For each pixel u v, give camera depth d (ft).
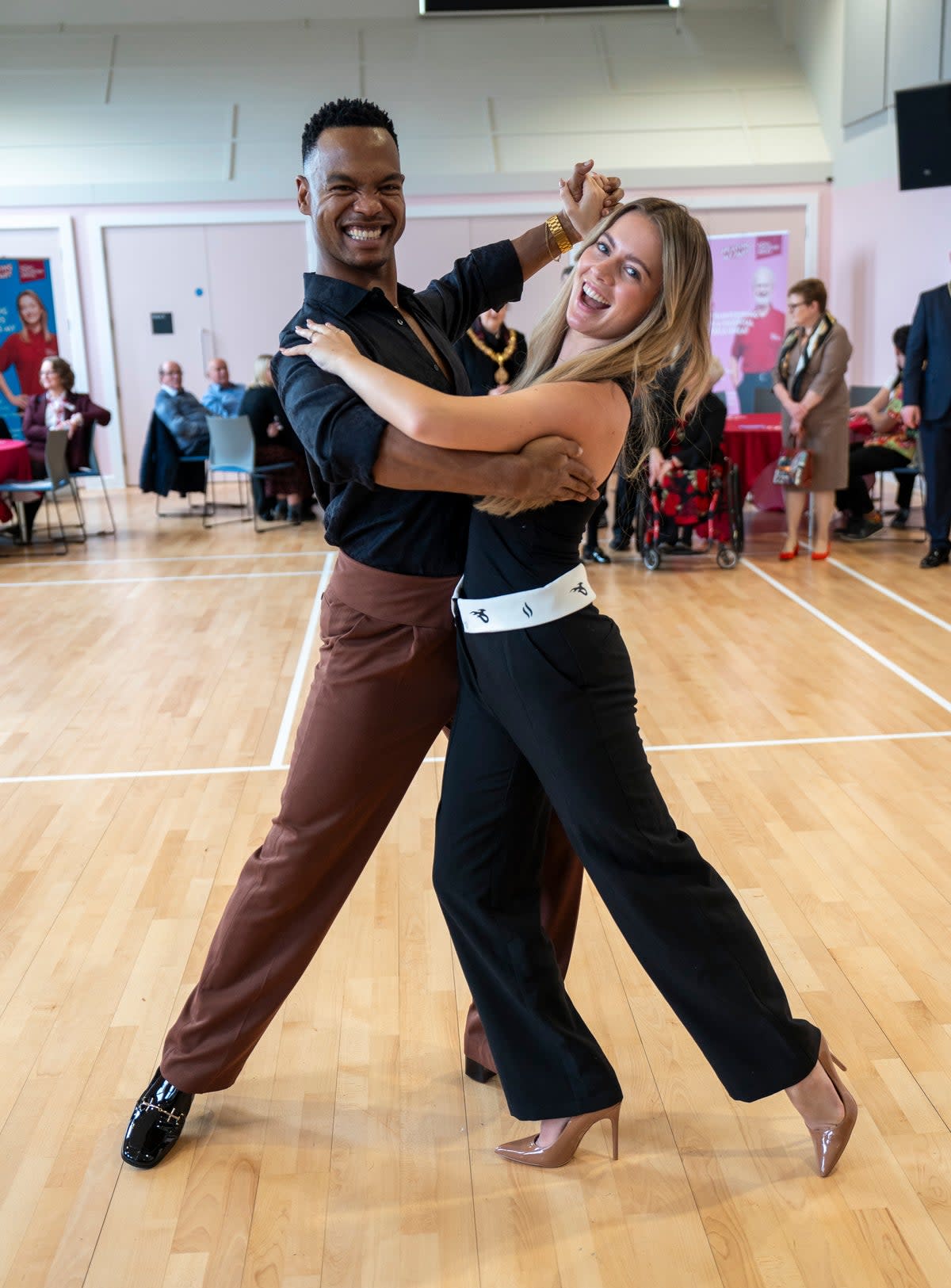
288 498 30.30
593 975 8.86
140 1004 8.57
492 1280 6.05
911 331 22.44
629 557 24.99
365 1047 8.09
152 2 40.83
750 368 38.65
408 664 6.47
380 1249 6.28
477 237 39.32
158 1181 6.81
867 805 11.79
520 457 5.54
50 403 28.60
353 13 41.24
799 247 39.93
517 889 6.67
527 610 6.01
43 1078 7.72
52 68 39.99
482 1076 7.72
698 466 22.90
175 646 18.45
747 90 40.63
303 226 38.88
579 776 6.08
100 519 32.09
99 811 12.10
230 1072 7.06
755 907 9.77
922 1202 6.50
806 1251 6.18
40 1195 6.69
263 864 6.77
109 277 38.91
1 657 18.07
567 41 41.11
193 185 38.34
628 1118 7.30
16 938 9.53
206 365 39.68
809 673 16.34
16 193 38.06
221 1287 6.03
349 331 6.04
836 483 23.58
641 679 16.22
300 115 39.60
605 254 5.96
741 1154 6.95
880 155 35.19
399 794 6.88
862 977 8.69
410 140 39.40
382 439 5.54
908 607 19.92
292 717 14.98
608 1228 6.40
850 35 36.29
